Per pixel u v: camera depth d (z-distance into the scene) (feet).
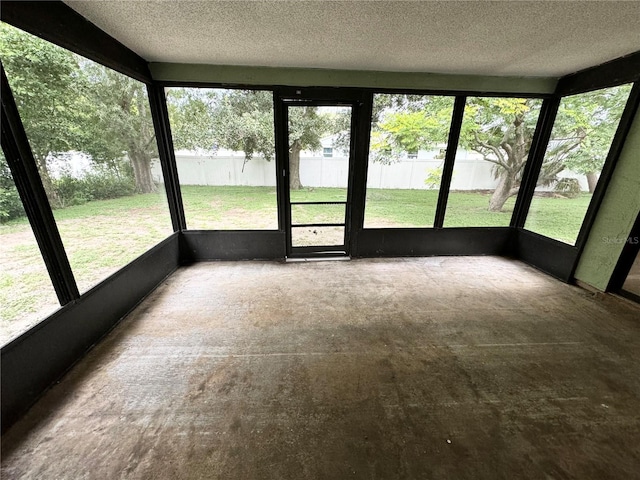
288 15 6.18
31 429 4.67
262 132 11.66
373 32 7.04
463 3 5.58
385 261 12.57
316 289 9.89
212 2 5.65
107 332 7.29
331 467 4.23
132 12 6.09
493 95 11.15
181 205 11.65
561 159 11.22
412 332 7.55
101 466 4.16
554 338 7.32
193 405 5.23
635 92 8.25
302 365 6.31
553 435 4.76
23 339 4.96
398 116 11.88
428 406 5.31
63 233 7.04
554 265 11.10
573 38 7.22
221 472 4.13
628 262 9.03
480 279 10.84
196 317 8.09
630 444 4.60
